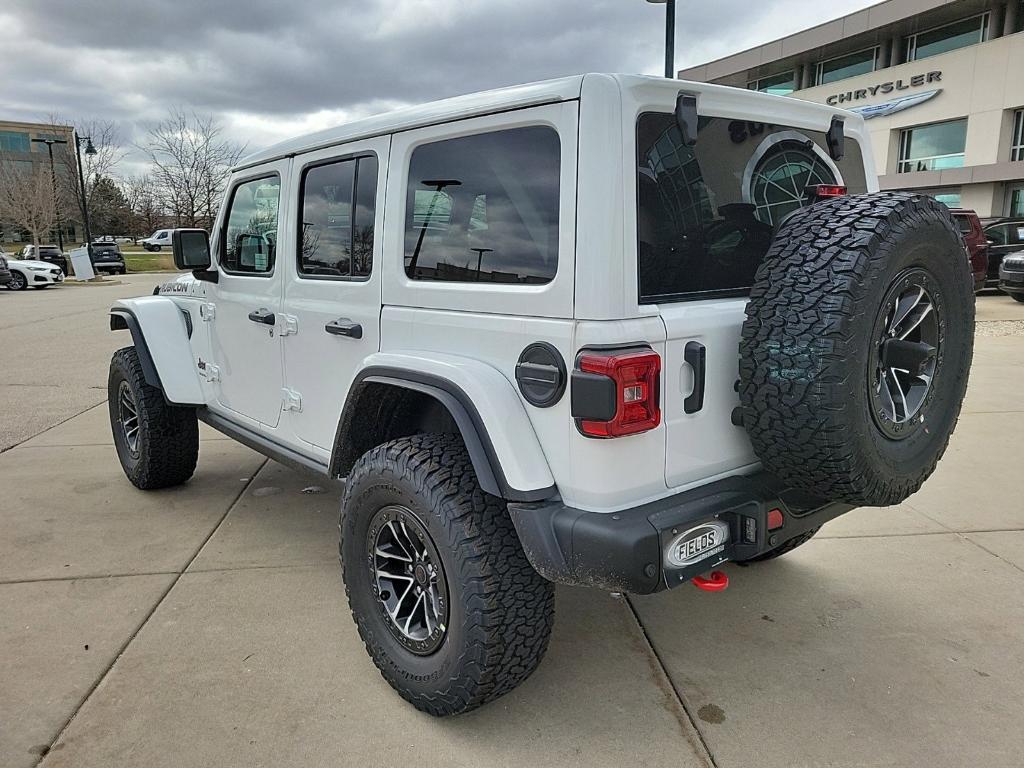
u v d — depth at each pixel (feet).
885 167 96.43
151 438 14.55
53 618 10.49
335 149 9.66
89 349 36.14
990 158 83.82
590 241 6.59
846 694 8.80
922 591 11.28
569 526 6.79
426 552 7.82
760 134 8.20
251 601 10.98
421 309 8.38
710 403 7.39
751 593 11.26
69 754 7.77
